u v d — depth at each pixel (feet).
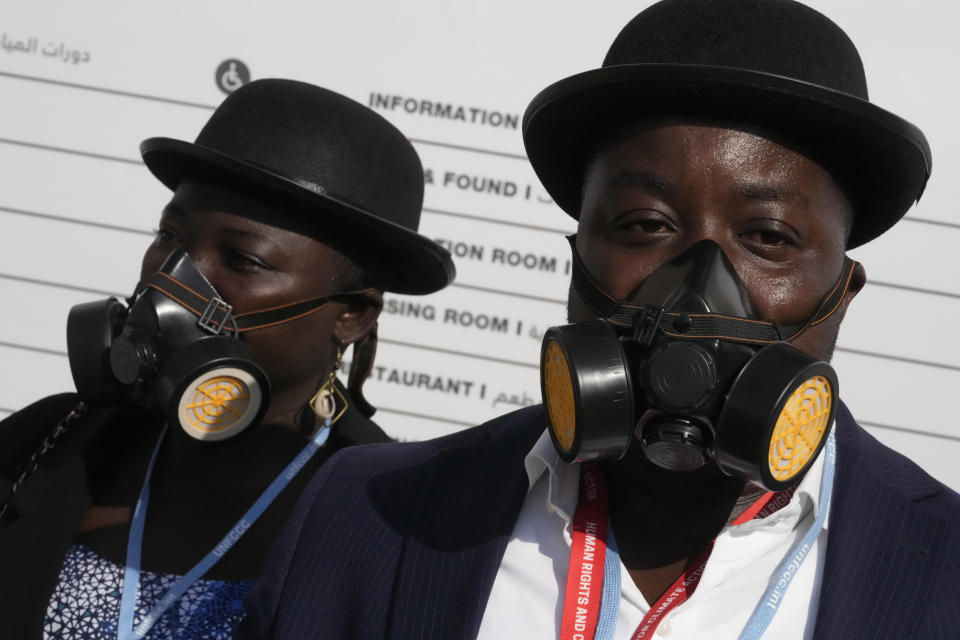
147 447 6.95
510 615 4.09
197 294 6.39
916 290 9.36
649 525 4.20
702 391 3.72
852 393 9.39
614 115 4.08
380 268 7.02
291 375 6.70
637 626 3.96
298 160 6.55
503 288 9.83
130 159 10.08
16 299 10.11
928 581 3.69
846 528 3.89
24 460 7.09
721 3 4.14
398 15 9.84
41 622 6.19
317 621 4.36
